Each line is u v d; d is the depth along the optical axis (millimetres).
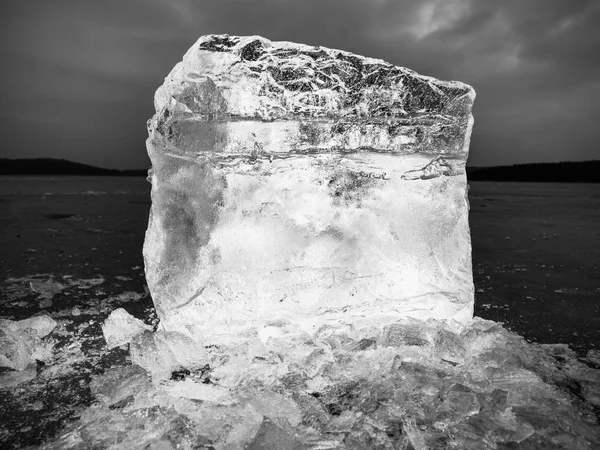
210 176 1945
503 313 2574
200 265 1969
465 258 2162
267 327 2002
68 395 1645
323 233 1998
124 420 1449
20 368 1848
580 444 1351
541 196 17500
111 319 2125
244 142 1928
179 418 1440
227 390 1649
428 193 2098
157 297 2029
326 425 1443
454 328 2100
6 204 10688
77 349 2041
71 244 4914
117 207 10055
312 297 1999
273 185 1957
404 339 1908
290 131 1949
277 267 1964
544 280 3361
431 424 1449
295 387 1646
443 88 2080
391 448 1331
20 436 1401
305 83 1946
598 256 4387
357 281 2041
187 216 1990
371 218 2049
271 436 1344
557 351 2004
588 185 33531
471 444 1356
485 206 11930
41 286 3072
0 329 2055
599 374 1779
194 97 1930
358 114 1996
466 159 2197
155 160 2059
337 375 1725
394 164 2057
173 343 1852
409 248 2082
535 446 1348
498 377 1731
